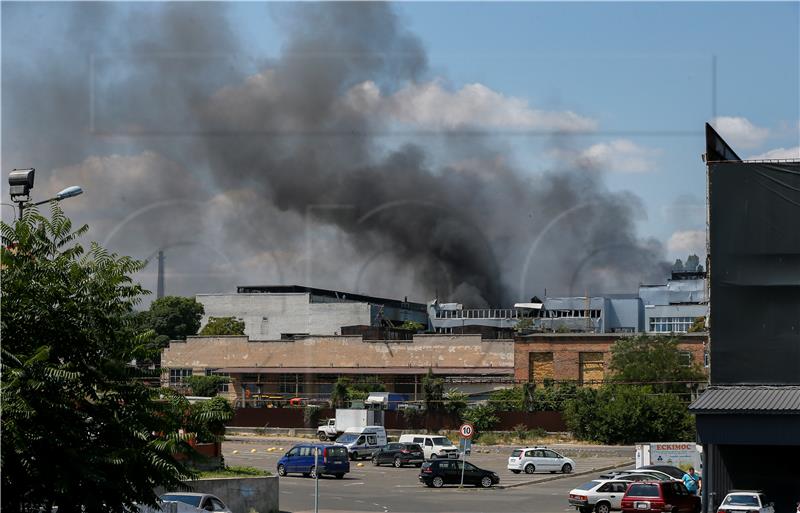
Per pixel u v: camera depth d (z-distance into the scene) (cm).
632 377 8312
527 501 4541
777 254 3981
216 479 3769
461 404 8069
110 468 1895
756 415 3659
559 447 7112
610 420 7262
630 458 6806
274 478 4016
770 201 4000
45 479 1802
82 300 1950
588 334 8844
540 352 8969
